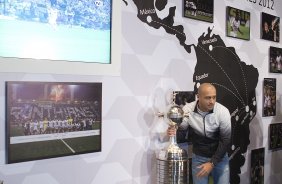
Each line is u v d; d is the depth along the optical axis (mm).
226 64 2717
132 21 2086
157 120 2242
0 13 1594
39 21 1714
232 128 2787
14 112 1639
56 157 1784
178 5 2348
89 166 1919
